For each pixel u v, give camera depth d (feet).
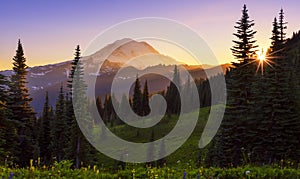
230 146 87.51
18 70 142.20
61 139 134.82
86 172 32.17
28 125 141.28
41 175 30.07
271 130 81.56
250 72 96.99
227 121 89.40
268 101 84.58
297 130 80.84
